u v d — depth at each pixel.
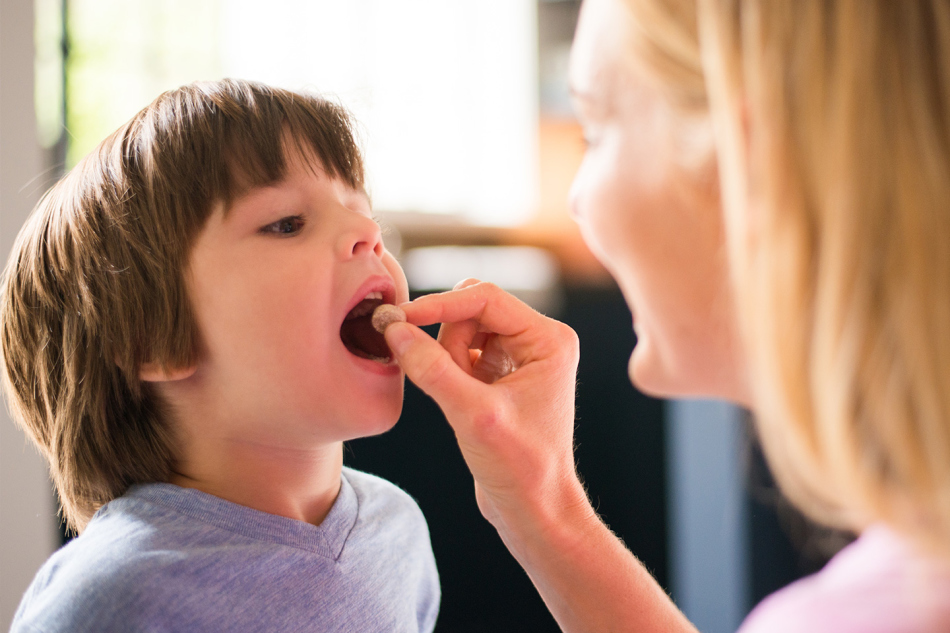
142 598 0.51
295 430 0.60
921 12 0.35
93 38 1.51
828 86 0.37
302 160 0.63
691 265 0.55
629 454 1.74
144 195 0.60
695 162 0.50
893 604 0.37
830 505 0.42
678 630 0.63
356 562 0.63
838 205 0.36
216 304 0.58
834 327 0.36
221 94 0.64
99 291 0.61
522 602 1.58
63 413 0.64
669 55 0.48
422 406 1.55
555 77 2.09
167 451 0.62
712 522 1.44
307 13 1.89
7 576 1.06
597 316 1.81
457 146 2.10
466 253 1.91
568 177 2.05
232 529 0.58
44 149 1.24
